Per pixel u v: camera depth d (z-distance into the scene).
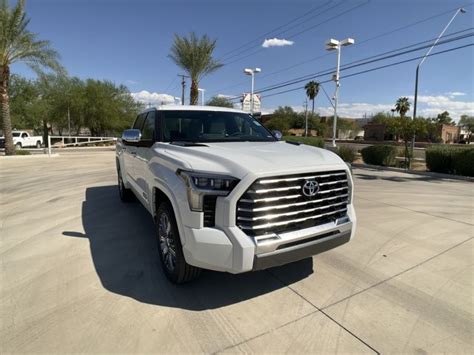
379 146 16.34
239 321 2.69
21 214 5.83
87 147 30.31
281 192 2.68
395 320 2.73
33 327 2.56
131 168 5.27
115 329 2.55
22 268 3.62
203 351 2.32
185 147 3.30
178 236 2.98
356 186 9.56
